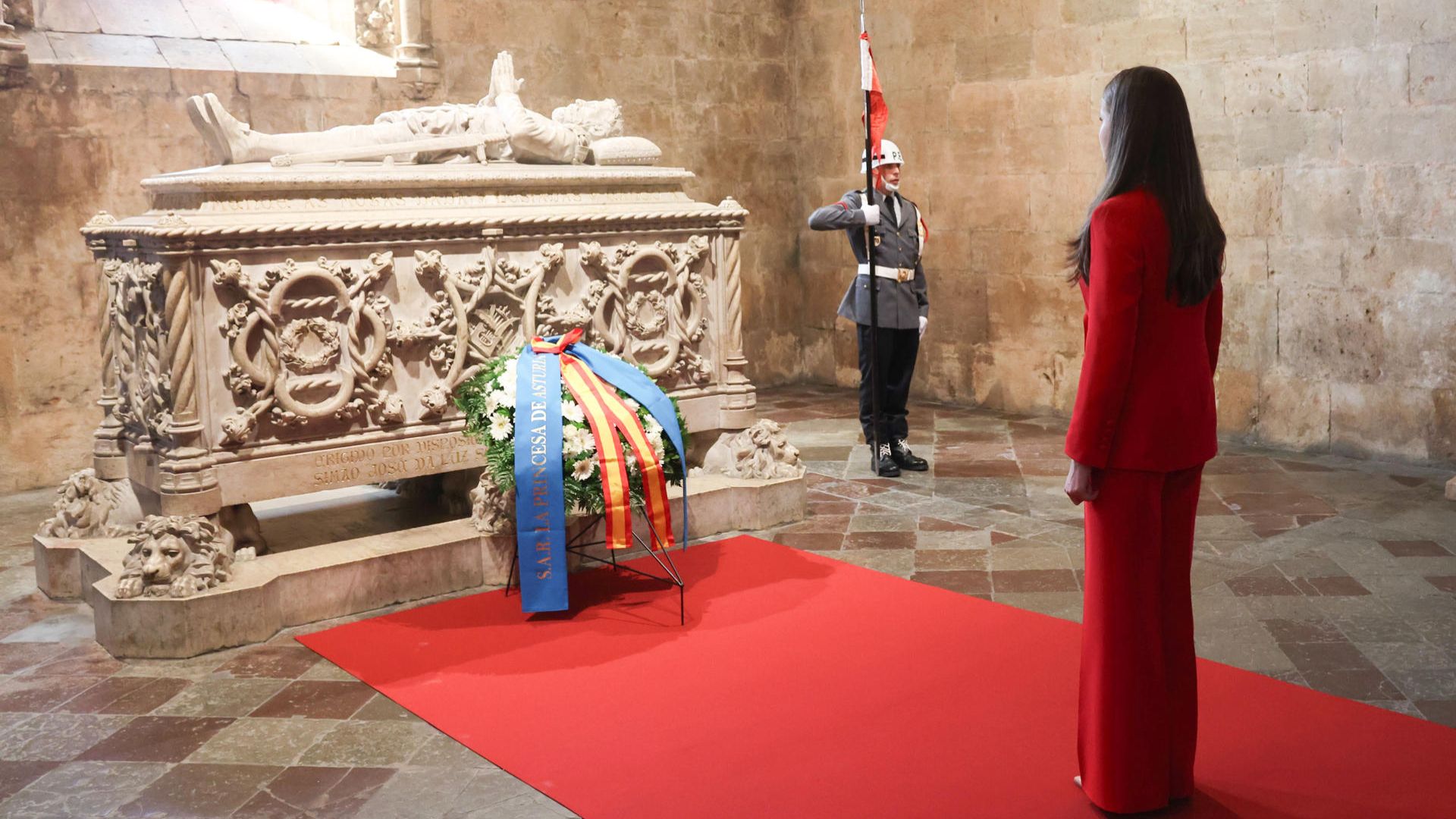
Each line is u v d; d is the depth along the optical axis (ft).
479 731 10.45
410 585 14.24
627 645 12.48
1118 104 8.09
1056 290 25.38
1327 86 20.76
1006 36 25.61
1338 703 10.50
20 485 21.06
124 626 12.46
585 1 27.17
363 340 14.74
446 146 15.93
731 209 17.67
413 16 24.49
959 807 8.77
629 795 9.16
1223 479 19.52
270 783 9.61
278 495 14.24
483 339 15.64
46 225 20.85
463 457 15.64
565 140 16.94
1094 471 8.20
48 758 10.19
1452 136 19.30
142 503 15.34
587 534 15.42
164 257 13.21
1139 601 8.26
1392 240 20.22
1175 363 8.13
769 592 14.10
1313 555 15.06
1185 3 22.54
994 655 11.85
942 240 27.66
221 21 23.45
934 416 26.30
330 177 14.56
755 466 17.35
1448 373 19.77
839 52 29.63
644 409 14.49
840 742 9.98
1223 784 9.03
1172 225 7.91
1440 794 8.79
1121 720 8.35
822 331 31.17
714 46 29.48
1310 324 21.48
